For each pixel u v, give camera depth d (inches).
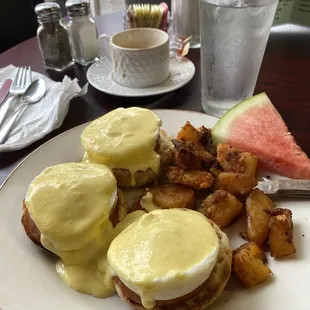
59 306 9.2
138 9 19.0
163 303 8.9
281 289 9.2
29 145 14.6
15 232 10.8
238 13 13.0
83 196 10.3
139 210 11.4
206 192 12.4
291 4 20.4
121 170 12.2
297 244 10.2
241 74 14.5
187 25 19.7
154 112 14.7
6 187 11.9
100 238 10.2
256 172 12.4
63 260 10.1
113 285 9.5
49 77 19.0
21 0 27.3
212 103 15.3
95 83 17.1
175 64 18.2
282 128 13.4
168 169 12.4
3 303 9.1
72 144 13.6
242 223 11.3
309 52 19.1
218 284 9.1
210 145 13.5
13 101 16.5
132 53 15.8
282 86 16.7
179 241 9.0
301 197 11.5
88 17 19.2
